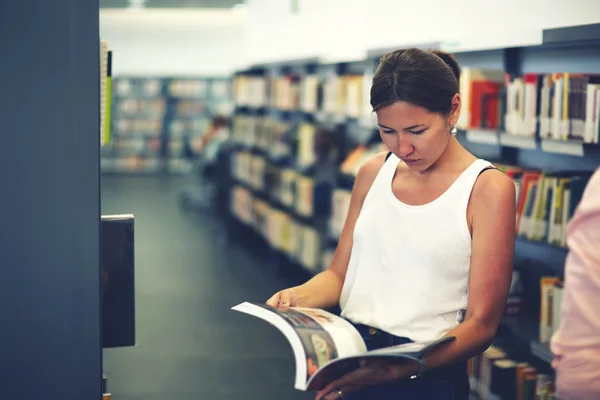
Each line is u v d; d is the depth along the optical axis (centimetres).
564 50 353
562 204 304
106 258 214
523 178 326
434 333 156
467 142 445
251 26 1105
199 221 1015
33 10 174
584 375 127
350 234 180
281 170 762
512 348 348
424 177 161
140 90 1648
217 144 1067
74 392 184
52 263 180
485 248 153
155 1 1341
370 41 615
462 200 156
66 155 178
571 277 129
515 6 403
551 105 313
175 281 666
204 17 1628
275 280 679
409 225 160
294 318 156
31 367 182
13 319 180
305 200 646
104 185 1370
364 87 517
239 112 973
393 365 146
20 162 177
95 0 176
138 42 1634
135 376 428
